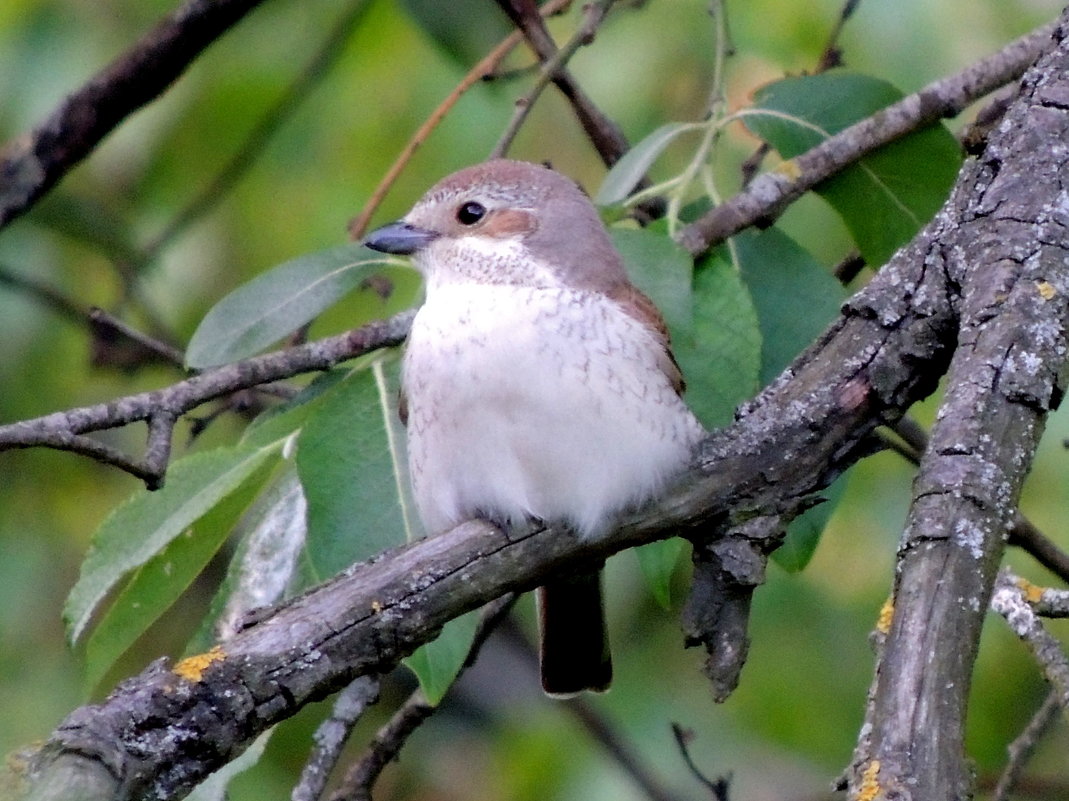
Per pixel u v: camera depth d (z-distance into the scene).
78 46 11.40
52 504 12.40
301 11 11.80
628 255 7.66
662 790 11.05
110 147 11.83
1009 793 8.09
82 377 12.05
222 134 11.71
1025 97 6.70
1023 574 11.54
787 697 11.84
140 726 5.46
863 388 6.50
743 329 7.71
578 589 8.42
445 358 7.34
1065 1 10.66
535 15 9.54
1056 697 7.12
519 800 11.45
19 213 10.20
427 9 10.21
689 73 11.49
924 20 10.66
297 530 7.71
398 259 8.02
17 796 5.05
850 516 11.73
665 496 6.58
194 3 9.86
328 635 5.86
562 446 7.11
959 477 5.43
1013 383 5.64
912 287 6.52
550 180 8.07
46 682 11.90
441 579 6.17
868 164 8.55
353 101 11.66
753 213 8.23
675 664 12.31
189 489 7.32
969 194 6.55
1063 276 5.98
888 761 4.87
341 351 7.61
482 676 13.41
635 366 7.23
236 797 11.35
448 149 11.54
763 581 6.46
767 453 6.53
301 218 11.66
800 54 10.86
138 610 7.54
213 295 11.89
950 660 5.07
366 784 8.51
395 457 7.43
